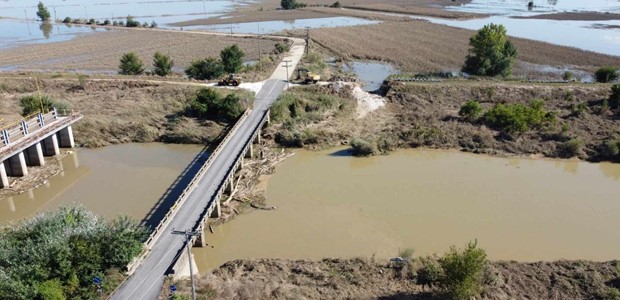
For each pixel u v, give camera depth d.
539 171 48.81
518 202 42.81
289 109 62.62
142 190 46.16
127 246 30.95
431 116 61.19
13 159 48.44
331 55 102.50
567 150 52.12
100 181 48.34
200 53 104.06
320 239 37.91
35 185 47.78
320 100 64.06
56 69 91.06
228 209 41.84
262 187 46.00
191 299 27.75
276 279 31.70
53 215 33.44
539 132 56.12
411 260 33.44
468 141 54.94
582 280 31.45
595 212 41.12
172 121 60.22
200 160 52.75
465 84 70.25
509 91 67.56
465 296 28.31
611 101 63.09
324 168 50.12
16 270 27.23
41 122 52.78
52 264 28.16
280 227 39.53
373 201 43.25
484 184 46.12
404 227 39.31
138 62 83.12
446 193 44.50
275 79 74.38
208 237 38.28
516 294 30.12
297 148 55.22
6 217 42.38
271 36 121.81
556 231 38.50
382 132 58.19
